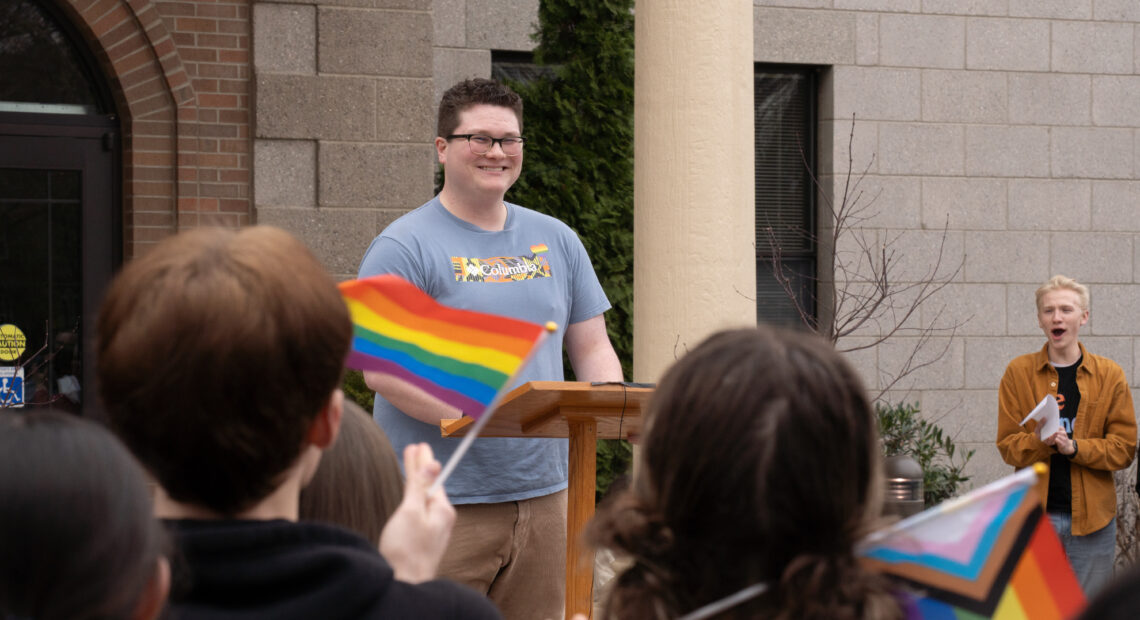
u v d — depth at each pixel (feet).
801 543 4.93
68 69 24.56
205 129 24.40
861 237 31.37
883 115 31.60
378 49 25.11
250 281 4.98
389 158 25.16
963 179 31.91
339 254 24.91
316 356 5.08
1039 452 20.29
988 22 32.12
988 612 5.41
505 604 13.29
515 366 7.05
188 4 24.30
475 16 29.37
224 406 4.89
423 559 5.82
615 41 26.08
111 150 24.67
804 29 31.32
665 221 17.65
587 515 10.34
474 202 13.07
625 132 26.08
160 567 4.23
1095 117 32.60
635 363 18.08
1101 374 20.49
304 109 24.73
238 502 5.16
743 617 4.96
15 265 24.29
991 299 31.91
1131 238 32.73
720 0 17.63
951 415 31.58
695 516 4.94
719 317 17.56
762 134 32.01
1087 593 20.27
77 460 3.95
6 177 24.26
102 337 5.08
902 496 19.19
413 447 6.22
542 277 13.28
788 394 4.84
